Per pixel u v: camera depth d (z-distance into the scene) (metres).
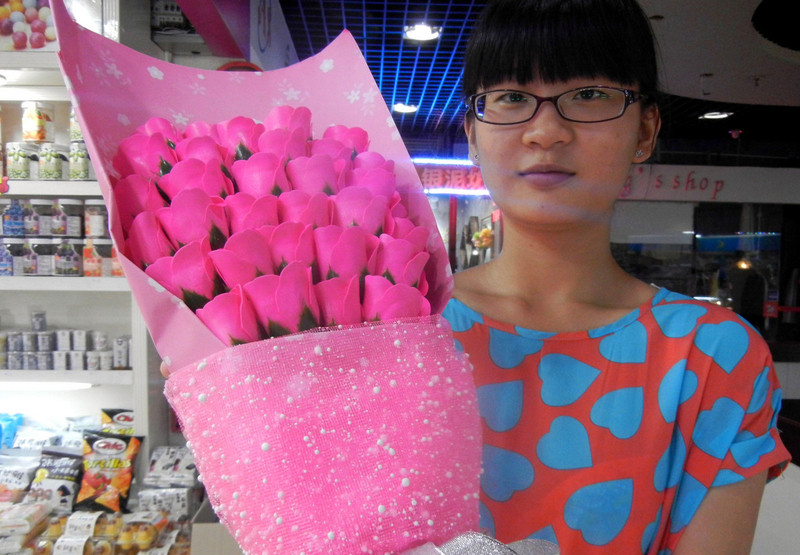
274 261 0.54
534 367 0.68
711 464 0.65
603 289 0.73
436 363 0.51
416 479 0.46
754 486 0.66
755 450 0.65
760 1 2.29
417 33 2.67
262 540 0.45
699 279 5.14
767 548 1.41
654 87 0.64
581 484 0.63
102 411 2.03
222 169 0.59
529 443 0.65
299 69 0.74
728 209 5.16
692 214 5.13
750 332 0.68
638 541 0.62
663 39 2.54
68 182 1.92
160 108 0.67
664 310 0.70
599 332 0.69
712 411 0.66
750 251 5.18
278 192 0.58
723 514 0.65
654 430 0.65
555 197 0.62
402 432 0.47
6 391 2.19
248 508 0.45
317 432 0.45
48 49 1.73
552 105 0.60
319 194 0.57
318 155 0.60
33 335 2.02
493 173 0.64
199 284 0.52
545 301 0.73
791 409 1.83
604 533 0.62
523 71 0.60
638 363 0.67
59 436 2.05
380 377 0.48
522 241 0.71
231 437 0.46
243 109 0.72
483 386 0.68
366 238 0.56
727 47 2.70
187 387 0.49
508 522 0.63
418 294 0.54
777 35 2.58
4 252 1.94
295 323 0.51
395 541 0.44
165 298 0.49
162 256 0.53
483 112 0.64
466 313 0.73
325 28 2.86
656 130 0.68
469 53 0.67
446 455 0.48
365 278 0.54
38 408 2.20
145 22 1.76
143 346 1.95
